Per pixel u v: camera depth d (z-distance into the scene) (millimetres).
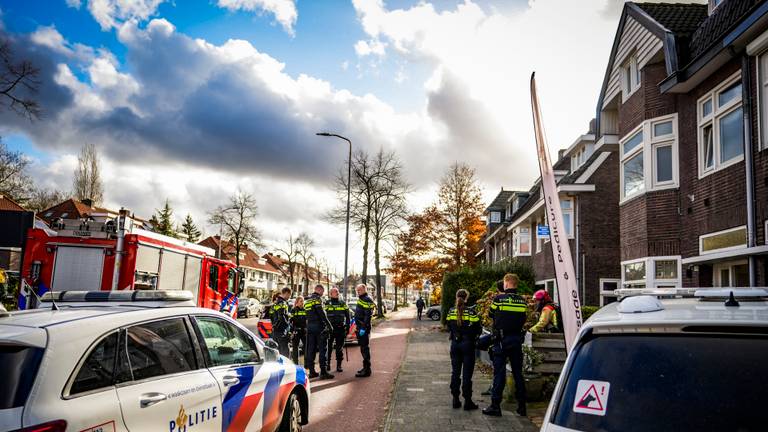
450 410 7988
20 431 2900
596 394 2449
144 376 3801
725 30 9508
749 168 9336
